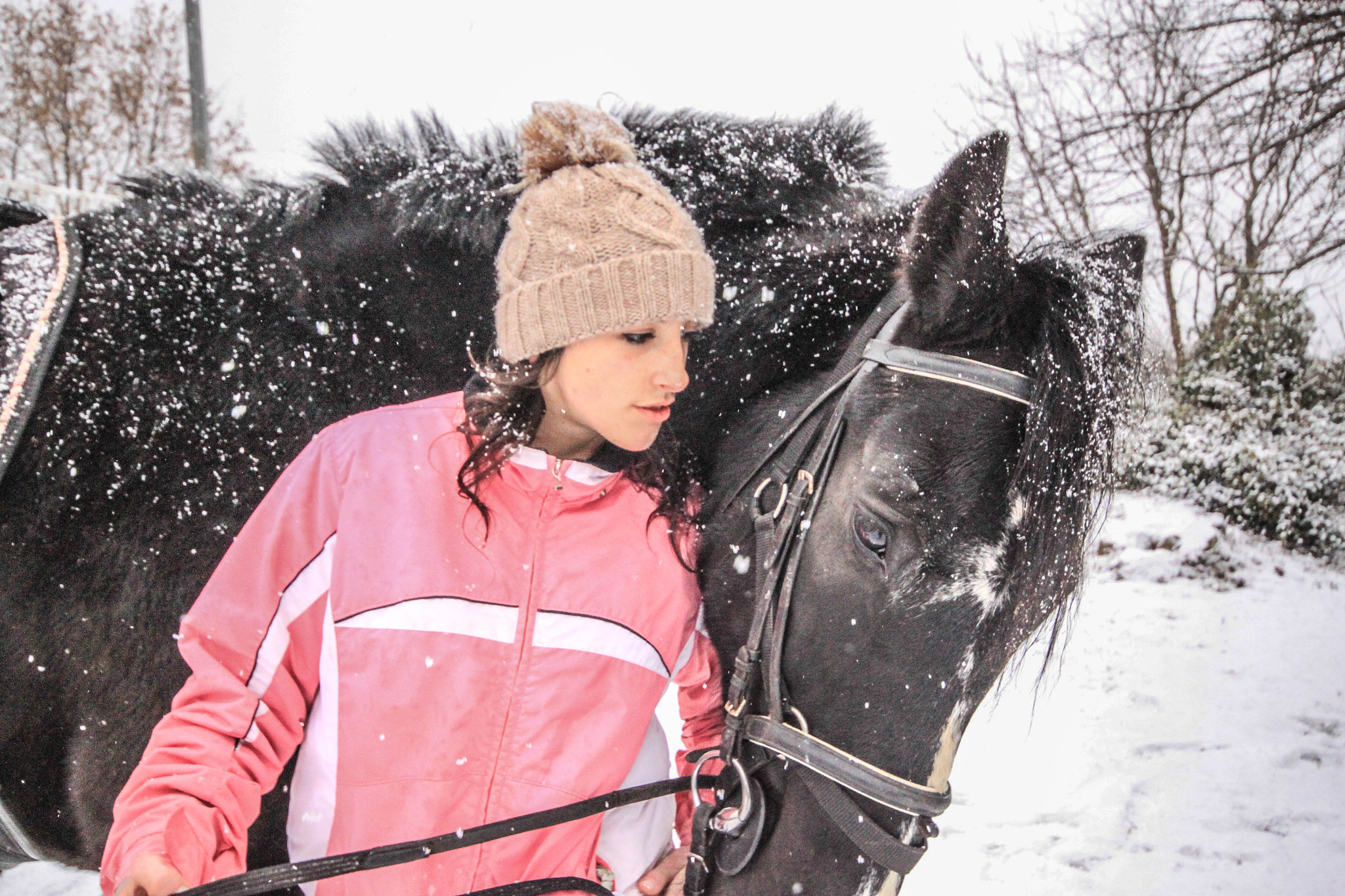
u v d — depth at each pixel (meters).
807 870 1.25
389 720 1.05
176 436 1.48
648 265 1.04
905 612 1.19
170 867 0.95
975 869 2.84
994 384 1.24
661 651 1.17
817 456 1.30
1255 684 4.45
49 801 1.60
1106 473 1.30
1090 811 3.24
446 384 1.52
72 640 1.48
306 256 1.54
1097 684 4.44
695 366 1.45
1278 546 6.59
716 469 1.44
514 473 1.14
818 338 1.43
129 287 1.51
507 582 1.11
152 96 12.19
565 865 1.13
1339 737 3.90
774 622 1.26
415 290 1.52
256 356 1.50
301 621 1.12
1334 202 8.23
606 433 1.10
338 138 1.67
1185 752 3.73
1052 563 1.24
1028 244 1.44
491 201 1.50
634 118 1.60
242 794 1.06
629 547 1.17
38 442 1.44
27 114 11.77
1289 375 7.45
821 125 1.73
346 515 1.11
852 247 1.46
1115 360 1.32
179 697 1.10
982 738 3.86
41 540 1.45
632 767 1.26
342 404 1.50
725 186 1.52
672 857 1.30
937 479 1.20
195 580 1.47
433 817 1.06
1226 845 3.03
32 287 1.48
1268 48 7.98
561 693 1.10
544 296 1.04
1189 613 5.43
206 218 1.58
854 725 1.22
